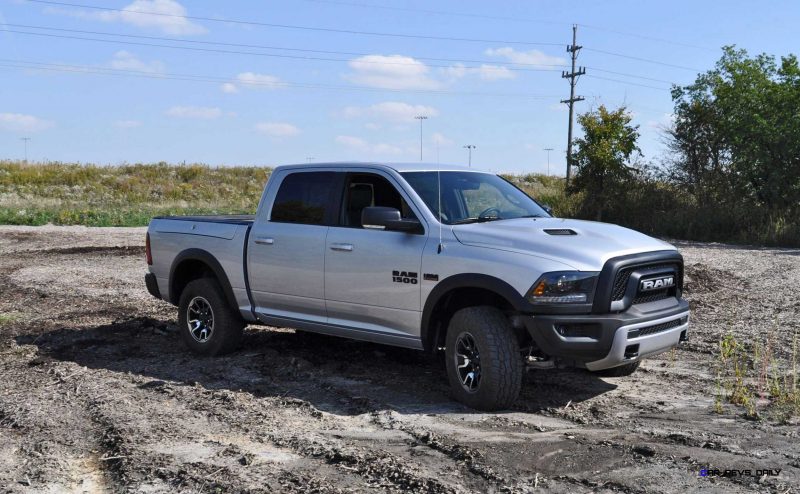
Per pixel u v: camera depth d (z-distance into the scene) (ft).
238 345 25.29
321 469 14.65
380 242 20.62
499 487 13.50
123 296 38.63
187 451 15.74
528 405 19.19
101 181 149.89
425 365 23.63
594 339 17.53
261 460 15.16
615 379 21.94
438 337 20.16
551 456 15.08
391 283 20.27
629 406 19.07
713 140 91.61
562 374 22.41
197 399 19.86
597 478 13.84
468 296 19.66
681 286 20.07
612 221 94.07
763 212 80.33
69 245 65.36
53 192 136.98
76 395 20.36
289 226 23.06
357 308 21.31
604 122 97.50
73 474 14.74
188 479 14.12
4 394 20.47
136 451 15.67
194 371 23.22
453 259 18.94
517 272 17.88
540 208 22.76
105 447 16.20
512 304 17.87
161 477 14.30
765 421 17.53
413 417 18.12
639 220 91.25
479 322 18.29
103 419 18.07
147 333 29.32
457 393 19.15
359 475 14.29
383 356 24.88
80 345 27.14
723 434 16.48
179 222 26.50
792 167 81.30
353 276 21.16
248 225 24.14
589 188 98.37
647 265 18.58
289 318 23.20
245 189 160.76
